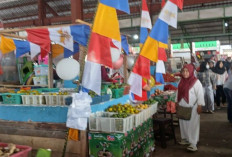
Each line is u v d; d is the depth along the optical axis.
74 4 9.82
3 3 14.20
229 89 6.26
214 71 9.03
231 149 4.48
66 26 4.22
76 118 2.66
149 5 12.27
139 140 3.60
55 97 3.59
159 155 4.23
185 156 4.17
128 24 14.07
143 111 3.77
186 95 4.31
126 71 5.93
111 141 2.96
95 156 3.07
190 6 13.12
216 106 9.28
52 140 3.50
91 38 2.60
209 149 4.50
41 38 4.40
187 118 4.31
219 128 6.00
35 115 3.61
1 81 5.67
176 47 16.28
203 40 17.22
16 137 3.76
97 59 2.61
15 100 3.84
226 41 18.27
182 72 4.38
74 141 3.31
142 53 3.58
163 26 3.60
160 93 5.85
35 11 15.22
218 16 12.34
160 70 4.53
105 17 2.63
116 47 4.12
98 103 3.59
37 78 5.34
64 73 3.49
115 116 3.17
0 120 3.89
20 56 5.67
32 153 3.64
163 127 4.59
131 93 3.84
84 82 2.61
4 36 5.12
